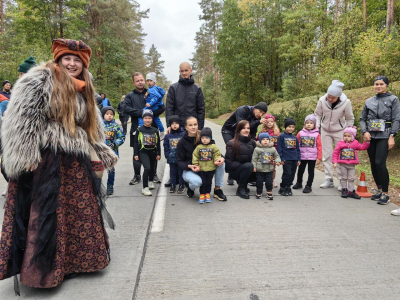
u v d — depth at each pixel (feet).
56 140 7.68
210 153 14.87
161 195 16.61
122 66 118.73
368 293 7.93
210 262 9.41
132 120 19.93
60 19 88.07
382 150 15.25
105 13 108.27
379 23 90.27
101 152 8.93
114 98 113.70
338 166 16.97
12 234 7.57
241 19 99.60
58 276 7.74
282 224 12.48
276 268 9.09
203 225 12.34
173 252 10.05
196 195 16.70
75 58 8.34
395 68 41.47
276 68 111.04
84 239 8.36
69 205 8.18
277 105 72.59
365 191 17.02
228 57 102.32
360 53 48.32
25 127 7.30
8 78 65.62
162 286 8.15
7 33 81.92
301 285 8.24
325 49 72.95
